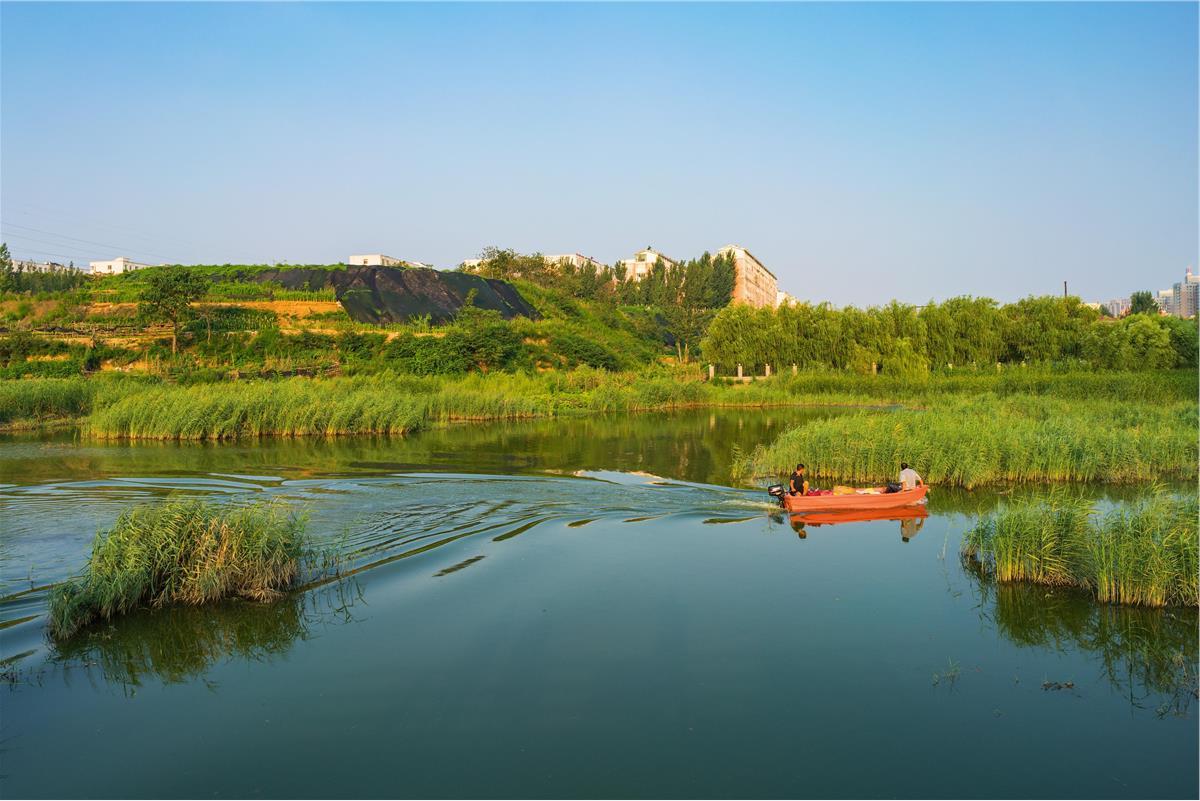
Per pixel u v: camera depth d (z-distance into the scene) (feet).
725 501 65.36
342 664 33.68
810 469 78.02
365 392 123.34
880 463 75.20
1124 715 30.12
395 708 29.99
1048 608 40.93
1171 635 37.52
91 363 157.48
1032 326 204.03
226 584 40.98
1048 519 46.73
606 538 53.62
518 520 58.08
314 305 196.95
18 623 37.09
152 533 41.50
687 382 175.22
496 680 32.24
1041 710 30.42
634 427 124.36
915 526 57.62
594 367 187.32
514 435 112.68
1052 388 151.84
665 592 42.68
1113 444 76.13
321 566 45.78
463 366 168.35
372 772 25.82
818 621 38.83
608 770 25.95
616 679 32.40
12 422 114.32
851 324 202.80
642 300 412.36
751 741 27.86
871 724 29.17
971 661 34.53
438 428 121.80
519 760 26.53
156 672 33.04
